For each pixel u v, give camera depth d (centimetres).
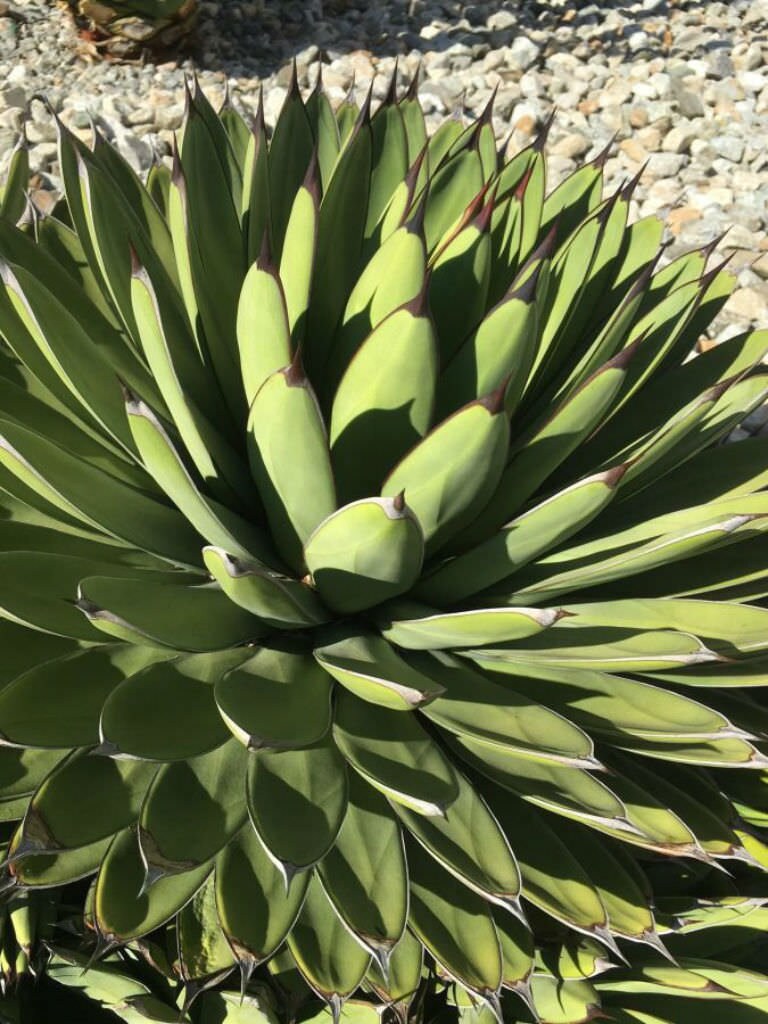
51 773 55
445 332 69
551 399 75
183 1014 57
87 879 70
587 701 62
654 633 60
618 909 62
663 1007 70
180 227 65
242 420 72
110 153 83
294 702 57
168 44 178
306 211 64
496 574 63
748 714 73
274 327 61
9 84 169
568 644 62
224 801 55
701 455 76
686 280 82
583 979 66
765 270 149
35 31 186
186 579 66
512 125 172
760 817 73
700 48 195
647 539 67
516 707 58
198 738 55
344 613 63
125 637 56
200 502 57
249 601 56
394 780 54
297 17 196
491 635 57
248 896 54
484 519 67
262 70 182
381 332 58
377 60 185
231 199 75
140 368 73
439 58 185
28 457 61
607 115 175
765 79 186
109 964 66
